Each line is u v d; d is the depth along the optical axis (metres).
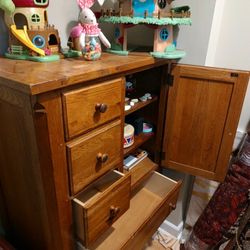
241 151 1.13
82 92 0.61
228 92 0.95
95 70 0.62
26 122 0.58
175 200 1.19
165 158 1.20
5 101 0.61
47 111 0.55
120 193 0.80
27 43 0.70
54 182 0.63
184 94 1.03
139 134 1.16
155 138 1.20
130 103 0.98
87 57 0.75
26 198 0.77
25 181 0.73
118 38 0.92
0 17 0.78
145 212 1.08
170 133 1.13
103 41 0.81
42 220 0.76
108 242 0.93
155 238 1.53
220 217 1.15
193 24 1.05
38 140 0.58
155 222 1.09
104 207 0.74
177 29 1.10
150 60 0.84
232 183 1.09
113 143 0.79
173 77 1.02
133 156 1.19
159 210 1.07
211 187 1.36
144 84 1.15
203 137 1.07
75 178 0.68
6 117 0.65
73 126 0.62
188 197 1.49
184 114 1.06
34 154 0.62
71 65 0.68
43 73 0.58
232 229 1.14
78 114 0.62
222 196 1.13
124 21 0.83
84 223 0.70
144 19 0.82
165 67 1.03
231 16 1.10
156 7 0.84
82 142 0.66
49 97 0.54
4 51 0.82
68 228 0.74
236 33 1.12
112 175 0.85
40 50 0.72
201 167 1.13
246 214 1.07
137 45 1.14
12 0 0.70
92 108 0.65
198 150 1.10
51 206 0.68
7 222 0.98
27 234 0.90
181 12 0.92
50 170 0.61
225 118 0.99
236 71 0.90
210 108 1.00
